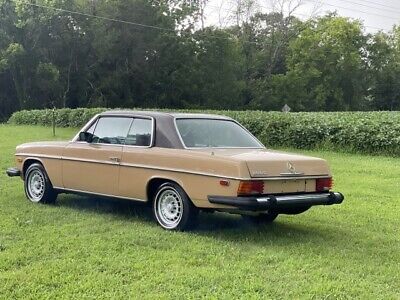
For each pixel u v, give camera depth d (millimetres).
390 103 65375
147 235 6766
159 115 7520
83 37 50312
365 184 12023
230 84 57844
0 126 33375
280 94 60062
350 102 62938
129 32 51656
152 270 5398
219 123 7820
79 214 7938
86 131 8211
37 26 46812
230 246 6363
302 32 60500
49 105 50469
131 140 7586
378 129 19578
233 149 7355
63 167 8297
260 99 59938
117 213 8094
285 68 63469
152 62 54656
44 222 7402
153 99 55219
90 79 52062
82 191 8086
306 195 6836
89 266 5477
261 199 6316
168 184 7078
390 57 65000
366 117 21641
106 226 7227
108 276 5191
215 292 4805
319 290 4895
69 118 33812
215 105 56688
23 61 47188
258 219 7852
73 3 48938
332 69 60531
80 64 51594
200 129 7480
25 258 5703
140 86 54469
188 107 55500
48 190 8578
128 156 7453
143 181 7277
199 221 7516
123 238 6598
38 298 4629
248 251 6199
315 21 62219
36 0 46375
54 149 8453
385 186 11781
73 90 52125
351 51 60594
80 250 6031
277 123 22719
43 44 48125
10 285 4902
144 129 7523
